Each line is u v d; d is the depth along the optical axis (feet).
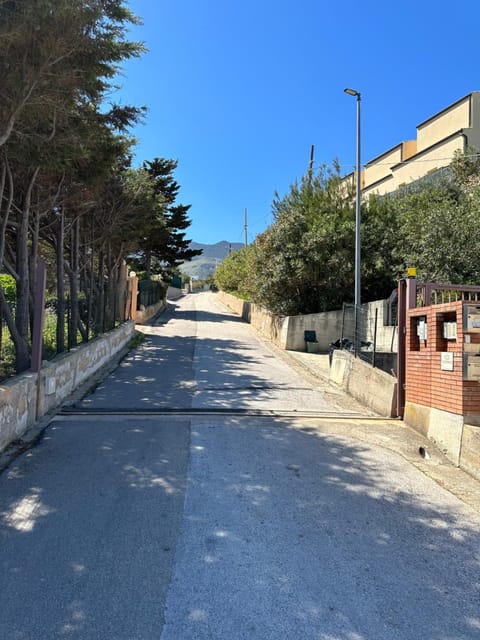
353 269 57.36
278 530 12.73
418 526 13.37
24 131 22.81
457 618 9.37
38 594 9.62
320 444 20.92
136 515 13.30
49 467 16.90
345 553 11.69
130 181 49.24
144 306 81.35
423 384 23.20
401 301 26.78
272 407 28.19
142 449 19.13
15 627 8.63
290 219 60.39
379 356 37.55
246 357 49.19
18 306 26.12
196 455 18.58
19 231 27.22
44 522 12.77
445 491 16.11
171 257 114.01
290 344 57.21
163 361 43.98
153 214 54.54
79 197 35.40
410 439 22.20
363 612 9.41
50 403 25.26
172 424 23.09
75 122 26.20
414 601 9.86
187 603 9.47
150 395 29.96
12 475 16.08
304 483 16.22
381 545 12.18
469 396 19.36
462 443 18.79
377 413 28.30
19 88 19.40
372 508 14.46
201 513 13.56
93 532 12.28
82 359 32.89
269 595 9.83
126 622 8.85
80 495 14.58
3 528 12.39
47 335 41.60
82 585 9.96
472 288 25.35
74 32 19.06
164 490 15.11
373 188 106.32
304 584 10.28
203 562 10.99
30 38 18.31
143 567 10.71
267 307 67.21
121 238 52.11
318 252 57.47
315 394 33.14
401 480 16.98
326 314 58.29
